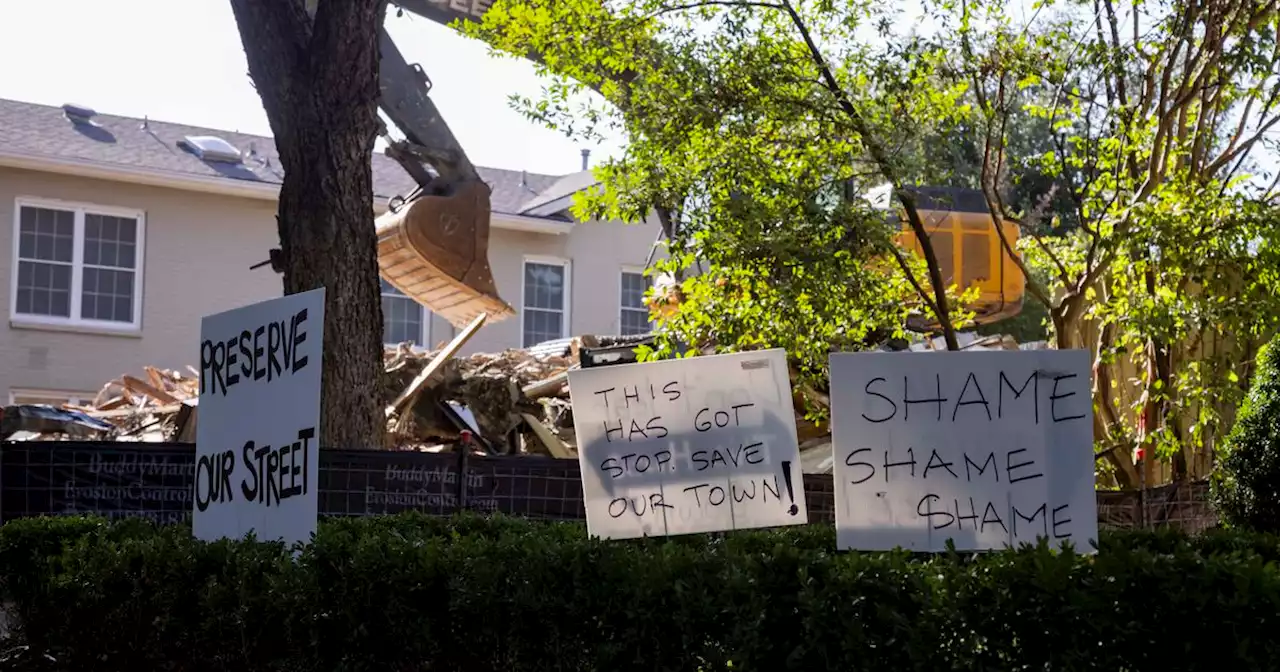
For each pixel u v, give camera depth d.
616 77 10.55
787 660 3.81
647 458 5.20
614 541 4.82
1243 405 7.88
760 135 10.22
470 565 4.49
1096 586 3.62
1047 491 4.47
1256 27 10.37
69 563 5.37
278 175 23.64
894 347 13.76
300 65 8.73
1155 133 10.87
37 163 21.52
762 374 5.18
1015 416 4.52
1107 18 10.59
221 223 22.94
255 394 5.47
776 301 9.70
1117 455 11.20
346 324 8.63
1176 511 8.77
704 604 3.99
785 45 10.26
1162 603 3.60
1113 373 11.76
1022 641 3.68
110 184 22.25
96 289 22.14
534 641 4.32
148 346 22.34
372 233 8.84
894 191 10.34
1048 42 10.44
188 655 5.04
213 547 5.11
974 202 14.57
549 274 25.33
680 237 9.97
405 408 13.38
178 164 22.77
